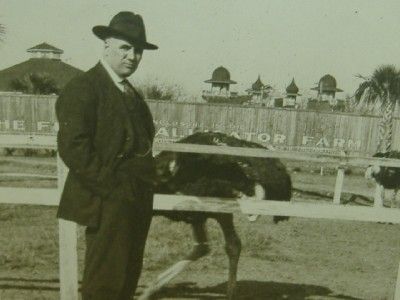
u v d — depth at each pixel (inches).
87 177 112.0
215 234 303.7
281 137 990.4
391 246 329.7
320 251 302.0
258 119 991.6
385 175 459.5
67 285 154.6
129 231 117.1
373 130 972.6
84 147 111.7
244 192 179.3
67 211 119.1
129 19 120.6
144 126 126.7
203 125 999.0
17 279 210.2
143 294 178.7
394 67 791.7
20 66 1748.3
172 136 1000.9
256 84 2171.5
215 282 223.9
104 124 116.6
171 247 272.7
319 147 986.1
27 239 278.7
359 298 215.6
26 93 1052.5
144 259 251.4
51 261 241.4
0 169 604.1
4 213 344.5
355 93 829.2
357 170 841.5
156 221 327.3
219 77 2293.3
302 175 775.1
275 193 179.5
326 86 1988.2
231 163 178.2
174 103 995.3
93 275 117.5
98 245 116.2
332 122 982.4
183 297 199.6
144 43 121.8
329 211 160.9
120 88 122.5
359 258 292.7
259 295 209.0
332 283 236.8
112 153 116.6
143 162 121.4
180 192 177.8
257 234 325.7
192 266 247.4
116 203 114.7
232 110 994.1
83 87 115.0
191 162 178.2
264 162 180.7
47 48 1866.4
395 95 810.2
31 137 158.9
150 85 1371.8
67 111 113.3
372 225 401.7
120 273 116.7
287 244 312.7
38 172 575.8
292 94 2031.3
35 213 350.0
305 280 238.8
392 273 264.4
